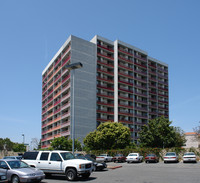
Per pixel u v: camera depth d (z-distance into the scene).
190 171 22.52
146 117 85.75
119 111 77.12
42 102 97.56
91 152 49.81
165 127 57.31
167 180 16.64
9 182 15.11
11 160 16.20
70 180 16.95
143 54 90.56
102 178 18.19
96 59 74.19
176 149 41.97
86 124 67.31
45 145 84.25
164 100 96.50
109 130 56.44
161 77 97.12
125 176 19.33
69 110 67.25
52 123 79.81
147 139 57.38
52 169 17.66
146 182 15.83
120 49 81.56
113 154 46.69
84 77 69.88
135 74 86.19
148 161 38.38
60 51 77.06
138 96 85.31
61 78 74.25
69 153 18.73
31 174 14.91
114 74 79.25
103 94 75.06
